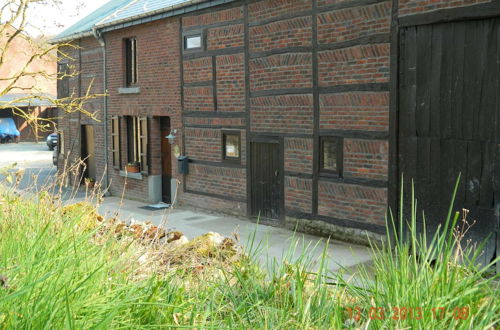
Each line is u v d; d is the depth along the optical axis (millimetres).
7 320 2168
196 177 12562
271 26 10297
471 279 2740
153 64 13531
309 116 9734
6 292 2268
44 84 33625
